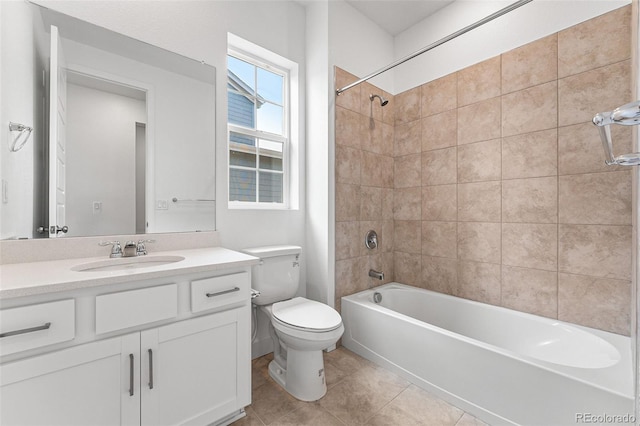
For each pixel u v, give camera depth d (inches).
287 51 88.5
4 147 47.9
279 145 92.1
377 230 99.9
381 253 101.5
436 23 93.8
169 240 65.0
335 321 62.0
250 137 86.0
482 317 79.4
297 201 91.4
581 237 65.5
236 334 53.2
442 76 91.6
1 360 33.4
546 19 70.4
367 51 96.9
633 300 50.6
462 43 86.9
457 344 60.4
